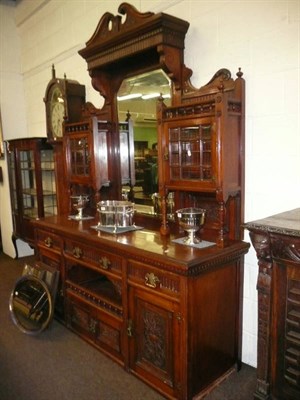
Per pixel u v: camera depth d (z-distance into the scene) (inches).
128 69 97.6
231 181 73.1
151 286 70.4
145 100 94.0
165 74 87.6
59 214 120.4
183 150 74.6
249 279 79.3
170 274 66.1
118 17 87.8
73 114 118.8
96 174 99.6
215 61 79.4
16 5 158.9
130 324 77.1
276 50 69.1
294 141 68.7
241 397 71.2
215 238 78.5
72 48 126.3
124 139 102.3
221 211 70.6
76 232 88.4
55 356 87.9
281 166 71.2
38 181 143.1
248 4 72.3
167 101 88.4
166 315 68.4
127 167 102.1
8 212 171.9
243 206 76.9
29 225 151.3
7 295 127.6
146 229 89.9
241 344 80.4
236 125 73.4
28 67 159.9
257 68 72.4
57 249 100.5
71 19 125.0
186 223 73.9
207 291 68.3
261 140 73.6
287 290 56.7
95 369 81.9
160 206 92.4
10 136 168.6
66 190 119.3
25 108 170.9
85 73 122.0
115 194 106.0
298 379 57.2
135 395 72.7
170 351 68.7
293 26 66.2
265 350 61.2
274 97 70.5
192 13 82.9
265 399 62.1
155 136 92.1
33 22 149.6
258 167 74.8
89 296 90.4
